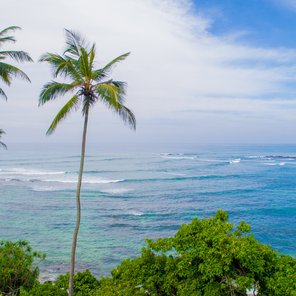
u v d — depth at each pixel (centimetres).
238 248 1217
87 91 1539
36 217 4834
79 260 3297
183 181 8588
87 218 4825
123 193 6788
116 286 1425
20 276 1950
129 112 1603
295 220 4878
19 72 1909
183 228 1400
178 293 1284
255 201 6191
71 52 1562
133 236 4059
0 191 6769
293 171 10850
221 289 1252
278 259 1347
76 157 16538
